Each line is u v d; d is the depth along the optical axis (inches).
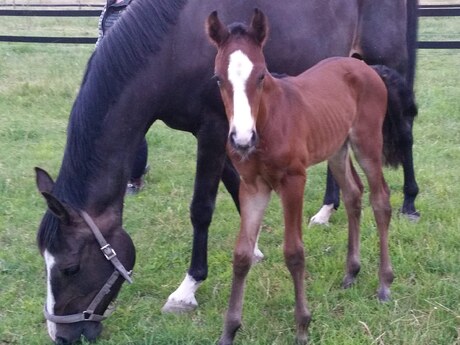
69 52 330.3
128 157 98.7
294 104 94.3
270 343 97.6
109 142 96.0
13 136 198.1
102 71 96.6
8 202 151.0
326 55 126.8
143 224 142.3
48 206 89.0
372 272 117.0
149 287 116.5
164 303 112.0
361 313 102.7
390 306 105.0
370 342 94.1
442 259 117.3
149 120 102.9
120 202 98.0
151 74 100.1
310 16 122.5
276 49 118.2
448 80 267.1
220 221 142.6
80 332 96.2
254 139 81.5
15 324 104.6
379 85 111.9
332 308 106.0
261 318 103.0
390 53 142.3
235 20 111.6
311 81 103.0
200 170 110.3
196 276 110.4
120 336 100.1
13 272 121.3
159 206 150.9
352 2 134.3
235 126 80.7
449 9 237.5
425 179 159.2
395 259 119.3
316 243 129.0
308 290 111.4
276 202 150.2
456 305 103.4
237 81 82.7
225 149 109.6
